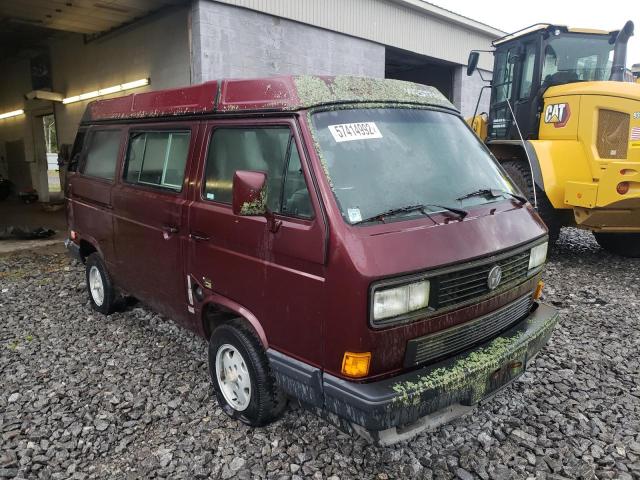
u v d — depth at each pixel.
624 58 7.30
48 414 3.53
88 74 13.09
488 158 3.82
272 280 2.95
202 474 2.89
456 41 15.31
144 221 4.17
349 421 2.72
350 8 11.73
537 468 2.94
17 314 5.51
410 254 2.65
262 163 3.12
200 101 3.68
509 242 3.14
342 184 2.82
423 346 2.73
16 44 14.66
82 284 6.60
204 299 3.56
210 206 3.43
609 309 5.42
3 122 18.20
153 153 4.20
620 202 6.19
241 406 3.35
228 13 9.45
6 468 2.99
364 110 3.19
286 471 2.93
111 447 3.18
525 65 7.76
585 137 6.66
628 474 2.89
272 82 3.16
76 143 5.69
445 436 3.23
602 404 3.59
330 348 2.65
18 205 15.40
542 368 4.08
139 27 10.82
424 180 3.14
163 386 3.89
